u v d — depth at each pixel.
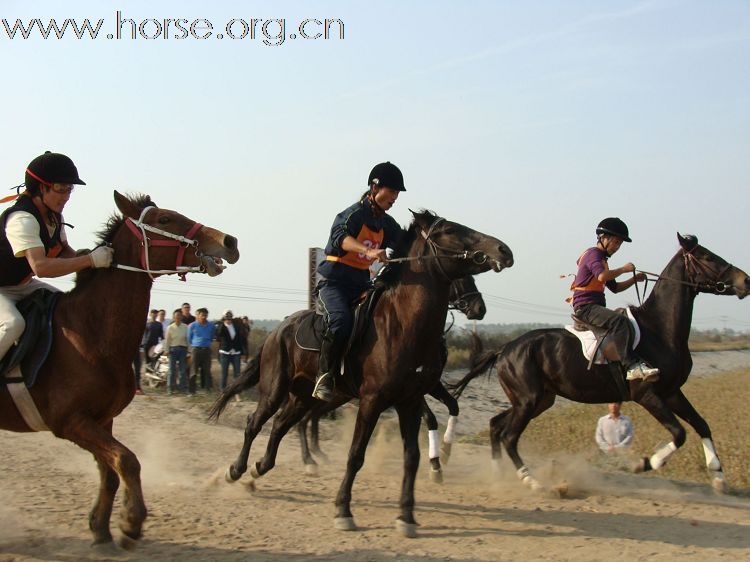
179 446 10.64
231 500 7.27
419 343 6.24
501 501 7.71
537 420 17.00
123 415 13.29
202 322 17.06
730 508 7.70
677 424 8.11
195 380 16.97
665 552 5.88
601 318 8.47
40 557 5.20
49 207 5.27
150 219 5.34
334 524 6.30
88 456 9.16
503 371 9.05
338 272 6.71
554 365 8.77
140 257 5.27
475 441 14.38
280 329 7.63
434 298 6.25
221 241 5.36
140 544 5.58
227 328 16.70
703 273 8.29
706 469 10.77
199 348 16.95
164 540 5.72
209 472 8.86
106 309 5.17
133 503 4.87
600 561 5.59
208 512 6.67
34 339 5.10
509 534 6.32
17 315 5.07
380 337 6.34
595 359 8.50
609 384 8.60
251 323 17.98
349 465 6.35
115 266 5.25
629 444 10.64
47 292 5.41
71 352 5.08
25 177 5.24
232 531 6.04
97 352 5.10
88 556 5.25
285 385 7.52
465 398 21.66
